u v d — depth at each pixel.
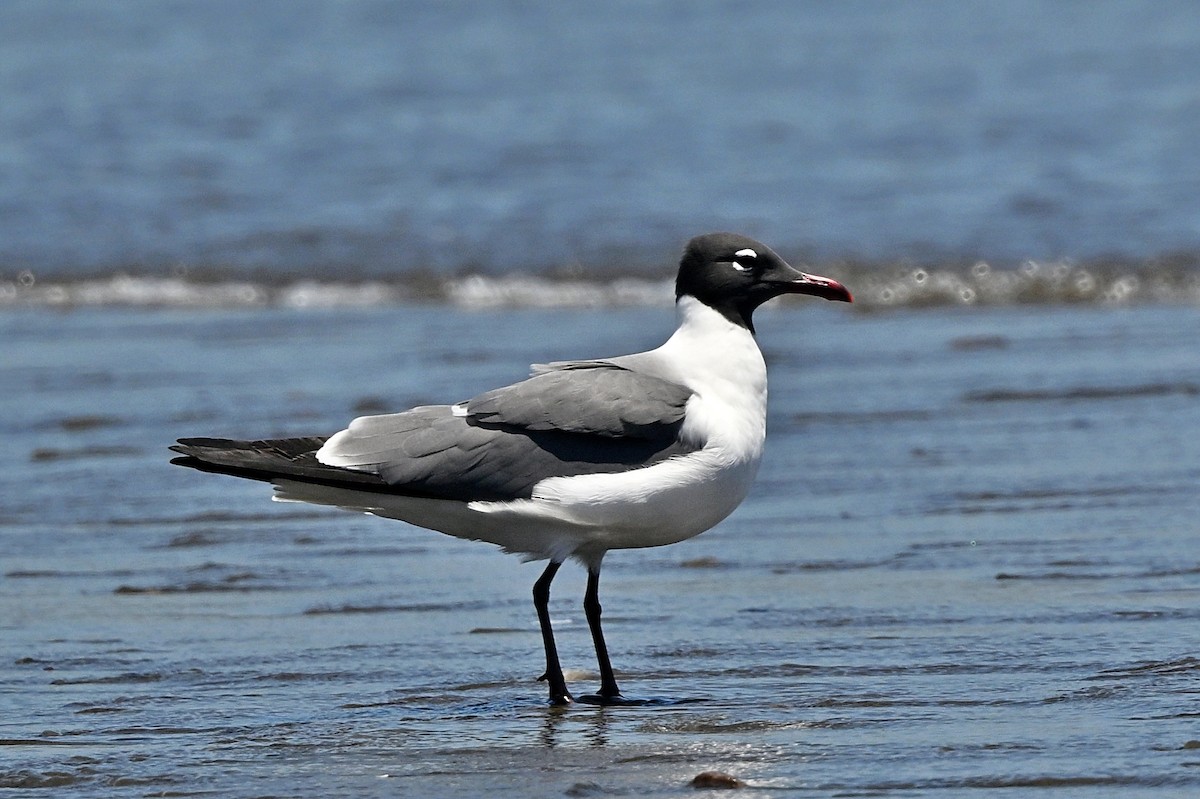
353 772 7.21
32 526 12.52
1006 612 9.73
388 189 29.36
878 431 15.02
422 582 11.03
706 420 8.41
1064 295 21.92
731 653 9.22
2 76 40.16
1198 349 18.05
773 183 29.05
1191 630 9.16
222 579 11.06
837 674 8.69
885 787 6.78
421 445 8.30
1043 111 34.19
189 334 20.47
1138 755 7.02
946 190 28.02
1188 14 44.34
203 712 8.29
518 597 10.66
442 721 8.09
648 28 45.50
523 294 23.00
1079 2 47.03
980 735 7.44
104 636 9.77
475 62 41.19
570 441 8.32
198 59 42.22
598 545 8.55
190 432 15.02
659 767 7.18
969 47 41.56
